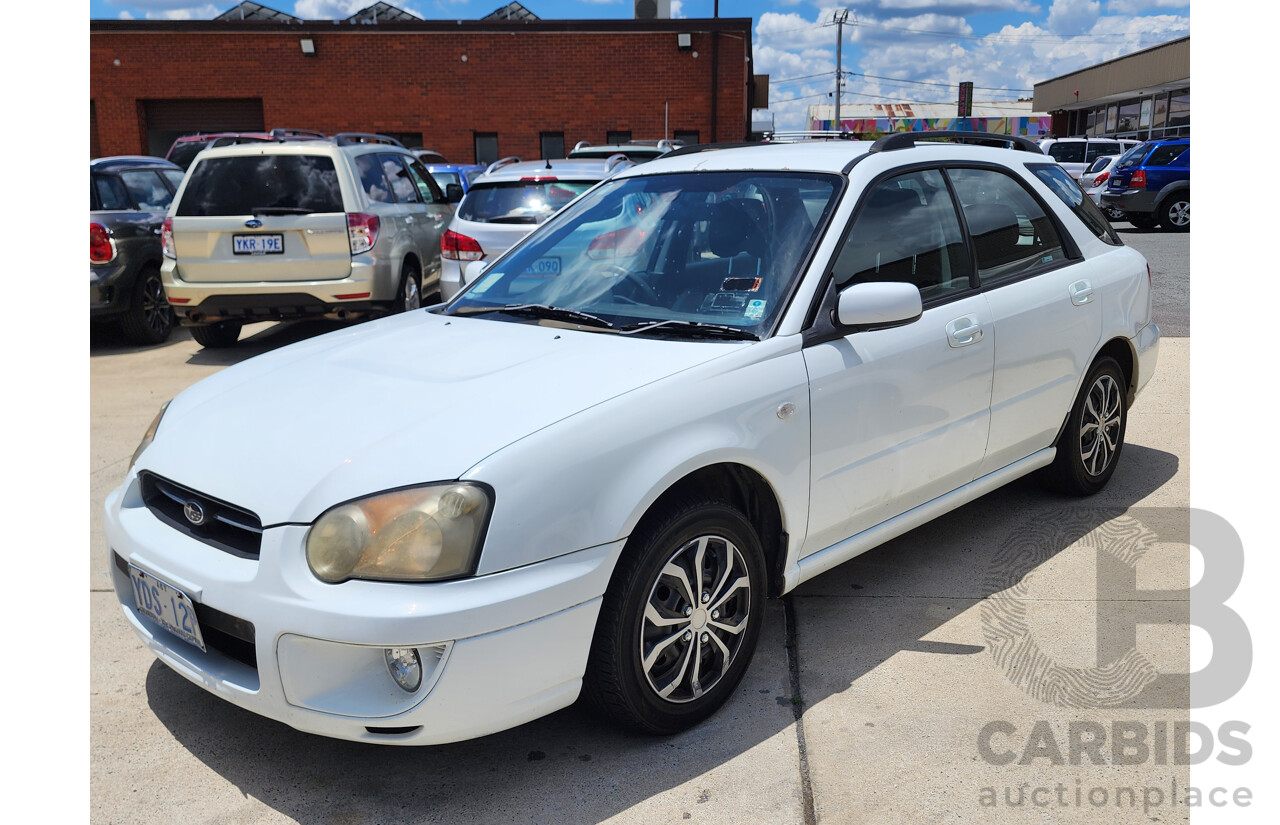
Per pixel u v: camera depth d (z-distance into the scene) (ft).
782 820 7.86
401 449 7.92
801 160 11.41
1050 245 13.37
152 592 8.55
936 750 8.73
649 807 8.04
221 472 8.33
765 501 9.69
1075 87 126.31
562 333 10.24
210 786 8.43
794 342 9.65
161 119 74.02
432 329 10.96
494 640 7.49
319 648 7.47
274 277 24.66
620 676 8.31
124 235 27.84
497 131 72.54
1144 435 17.71
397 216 26.71
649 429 8.40
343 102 72.49
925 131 12.57
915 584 12.03
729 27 69.41
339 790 8.36
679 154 13.01
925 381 10.84
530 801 8.15
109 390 23.36
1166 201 62.34
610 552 8.05
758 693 9.70
